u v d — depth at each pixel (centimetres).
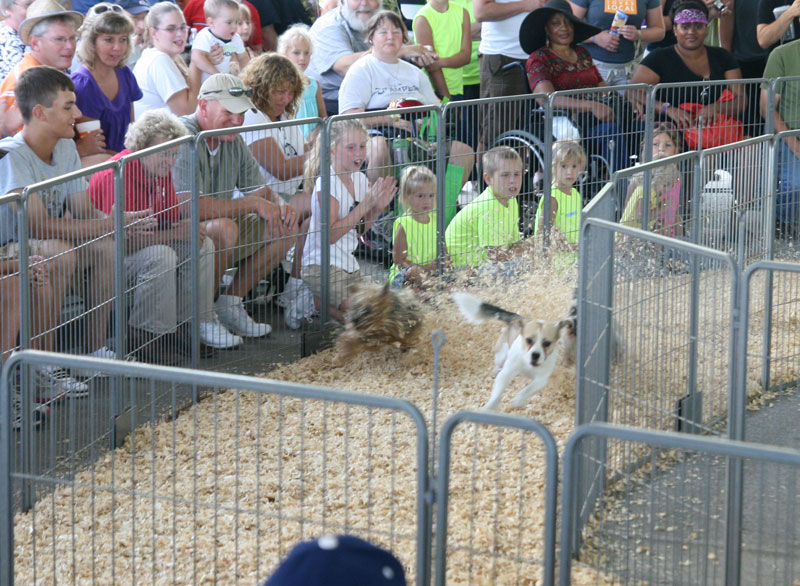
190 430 658
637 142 1066
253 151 795
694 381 576
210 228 771
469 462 598
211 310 783
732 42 1353
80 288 636
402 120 860
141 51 1080
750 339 765
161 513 541
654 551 452
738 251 845
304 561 181
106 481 584
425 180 855
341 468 597
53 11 855
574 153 959
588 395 502
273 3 1234
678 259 573
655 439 334
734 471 426
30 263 593
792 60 1246
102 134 877
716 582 444
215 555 414
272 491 568
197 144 724
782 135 876
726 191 831
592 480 485
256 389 367
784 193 905
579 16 1234
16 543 514
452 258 893
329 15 1166
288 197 820
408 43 1162
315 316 841
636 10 1223
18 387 586
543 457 605
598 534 468
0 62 929
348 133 815
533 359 650
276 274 842
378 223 860
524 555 485
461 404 700
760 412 689
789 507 380
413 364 771
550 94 965
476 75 1316
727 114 1176
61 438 611
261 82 902
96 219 641
